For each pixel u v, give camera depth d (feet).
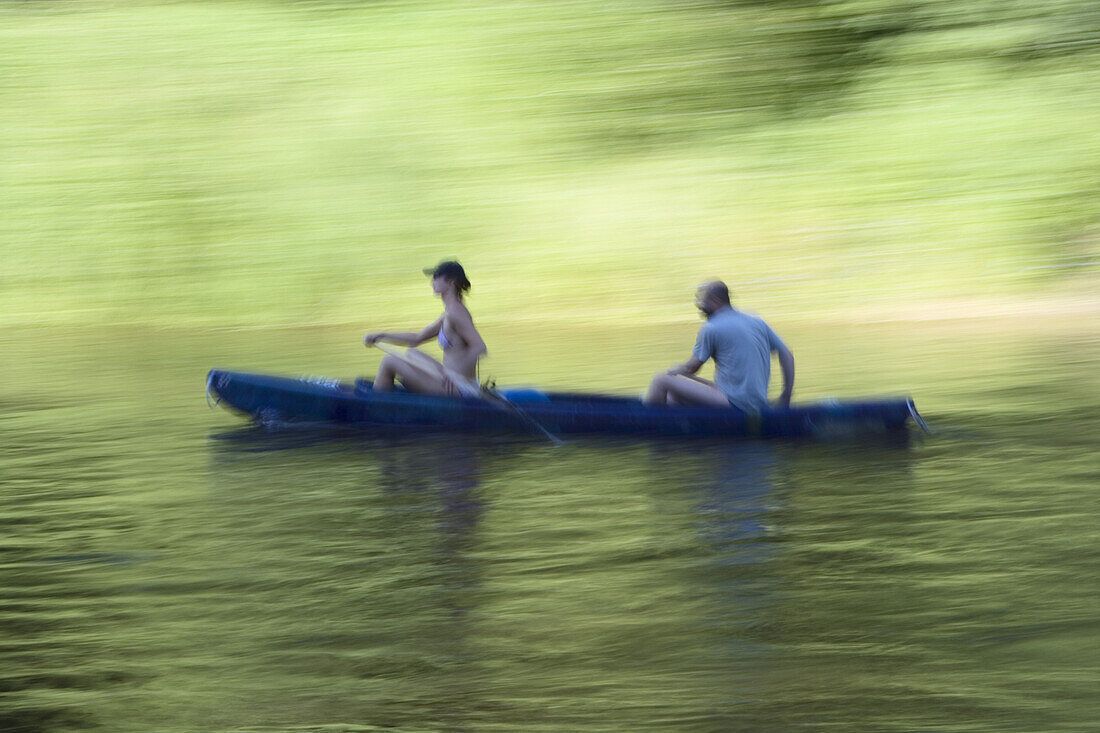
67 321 234.38
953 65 260.21
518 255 234.38
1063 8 262.26
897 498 73.26
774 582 56.13
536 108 264.93
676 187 243.40
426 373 104.53
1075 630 48.24
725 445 91.86
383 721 40.75
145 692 43.78
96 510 74.33
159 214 250.16
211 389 106.11
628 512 71.10
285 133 264.72
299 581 57.77
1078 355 145.89
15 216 252.83
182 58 286.46
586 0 291.17
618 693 42.70
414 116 265.13
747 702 41.63
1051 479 77.77
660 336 187.42
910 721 39.78
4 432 105.19
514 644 48.06
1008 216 227.40
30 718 41.65
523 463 86.74
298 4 304.30
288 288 236.02
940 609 51.37
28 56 289.53
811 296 219.61
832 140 249.75
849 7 273.13
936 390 120.37
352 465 87.15
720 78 268.00
